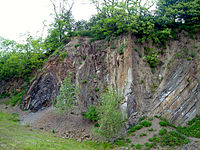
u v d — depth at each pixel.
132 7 23.28
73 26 32.09
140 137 15.92
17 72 32.22
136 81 20.69
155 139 15.16
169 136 15.25
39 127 19.62
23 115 23.19
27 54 30.94
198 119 17.75
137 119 18.48
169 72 21.28
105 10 25.47
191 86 19.88
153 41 23.48
